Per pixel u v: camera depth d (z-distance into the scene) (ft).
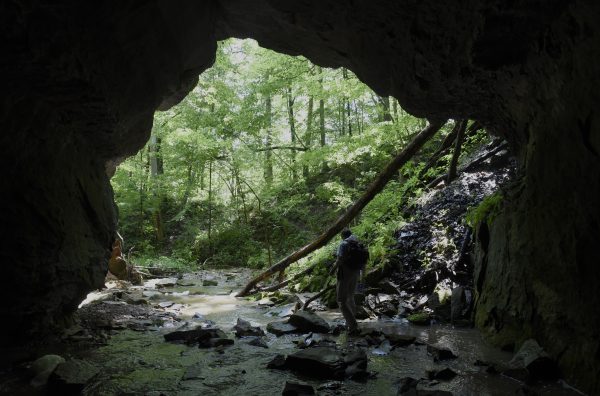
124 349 18.76
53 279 17.21
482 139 39.81
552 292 15.38
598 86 11.84
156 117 54.80
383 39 19.17
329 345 19.36
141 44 16.22
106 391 13.94
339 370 15.31
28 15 10.85
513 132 20.26
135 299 29.81
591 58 11.88
